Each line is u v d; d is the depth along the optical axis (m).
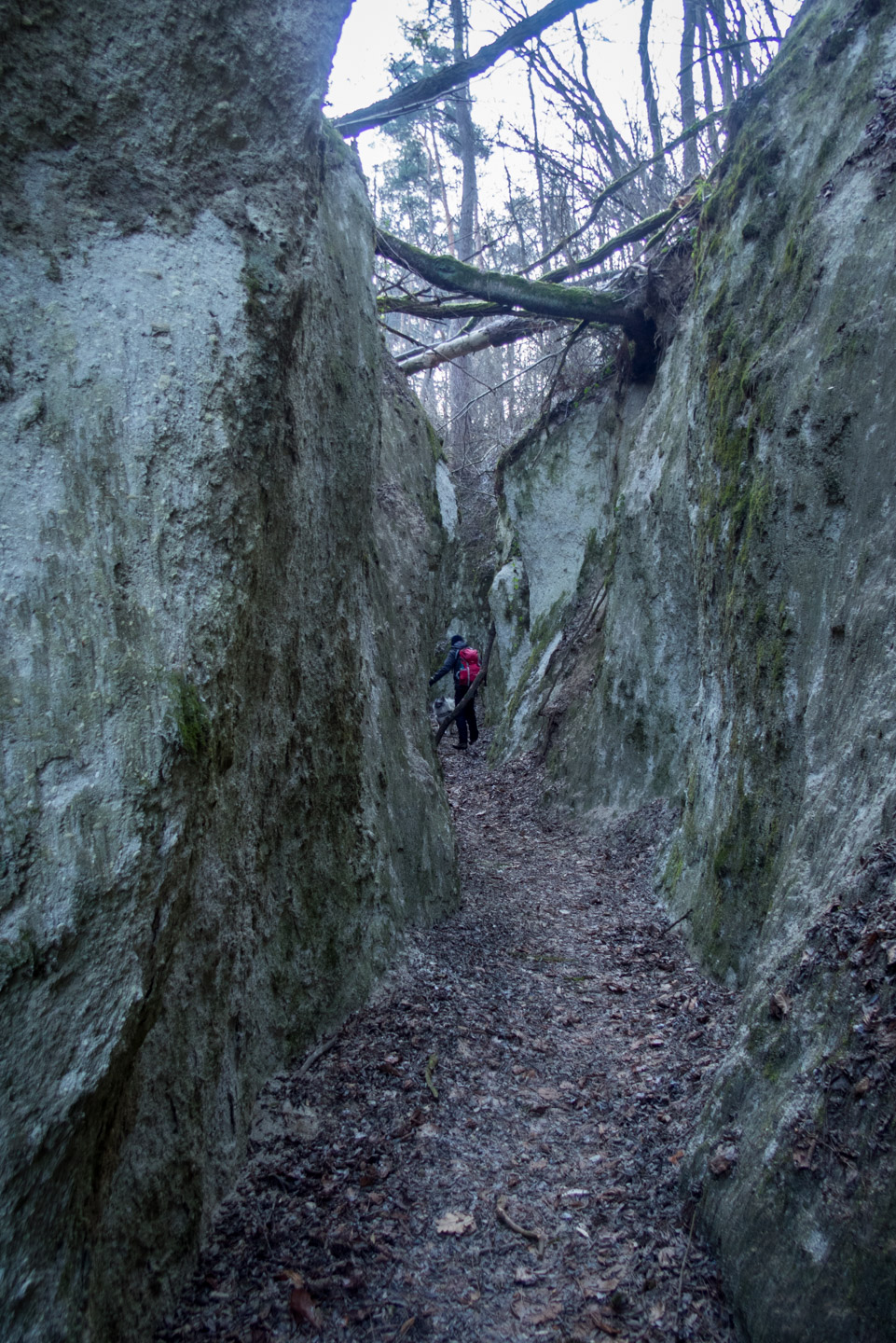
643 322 8.93
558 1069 3.78
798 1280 2.06
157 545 1.86
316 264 3.72
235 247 2.16
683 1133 3.11
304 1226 2.65
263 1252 2.53
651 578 7.87
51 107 1.82
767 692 4.39
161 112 2.00
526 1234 2.68
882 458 3.73
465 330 10.37
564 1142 3.21
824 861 2.95
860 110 4.72
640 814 7.51
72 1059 1.59
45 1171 1.56
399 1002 4.19
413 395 8.09
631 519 8.39
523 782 9.83
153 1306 2.21
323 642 3.92
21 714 1.60
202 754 1.90
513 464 12.41
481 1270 2.53
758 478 4.80
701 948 4.81
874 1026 2.18
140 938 1.75
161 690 1.81
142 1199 2.21
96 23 1.87
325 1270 2.48
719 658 5.38
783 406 4.59
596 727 8.75
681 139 8.47
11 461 1.69
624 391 10.31
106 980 1.67
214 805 2.31
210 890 2.61
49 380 1.76
